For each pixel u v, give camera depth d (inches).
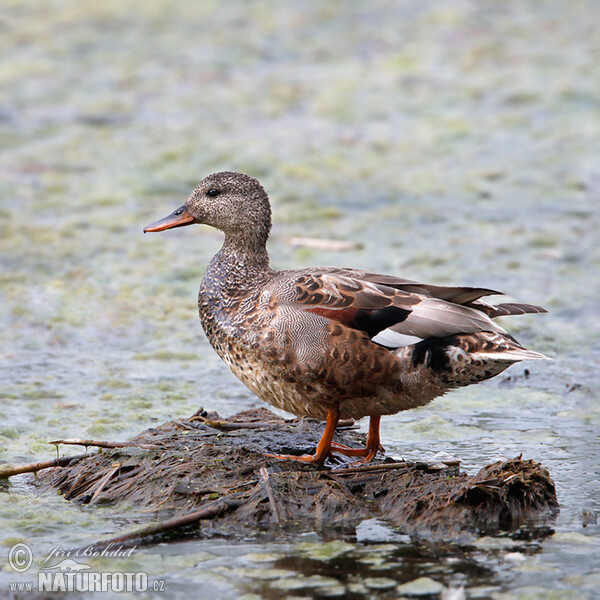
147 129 863.7
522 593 281.4
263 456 370.3
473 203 727.1
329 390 360.2
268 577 293.6
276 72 1008.9
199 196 412.2
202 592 286.4
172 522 325.1
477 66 1018.1
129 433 415.8
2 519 337.7
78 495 357.1
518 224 687.7
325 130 867.4
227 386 473.7
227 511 333.1
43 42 1080.2
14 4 1213.7
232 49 1071.0
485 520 328.2
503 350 342.3
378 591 284.0
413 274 605.0
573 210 713.0
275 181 760.3
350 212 711.1
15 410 436.8
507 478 336.8
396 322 352.5
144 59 1039.0
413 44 1087.0
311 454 382.3
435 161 806.5
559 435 410.6
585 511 336.5
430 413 440.1
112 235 667.4
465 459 384.8
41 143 829.2
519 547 310.8
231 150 813.2
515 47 1072.2
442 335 347.3
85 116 890.7
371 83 975.6
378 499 344.2
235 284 390.9
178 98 937.5
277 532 324.5
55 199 725.3
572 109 906.1
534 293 577.9
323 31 1130.7
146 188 749.9
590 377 476.4
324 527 327.9
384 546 313.0
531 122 880.3
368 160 807.1
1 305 558.6
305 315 357.7
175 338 530.0
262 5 1230.9
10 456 389.7
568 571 294.2
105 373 482.9
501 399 454.9
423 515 330.0
